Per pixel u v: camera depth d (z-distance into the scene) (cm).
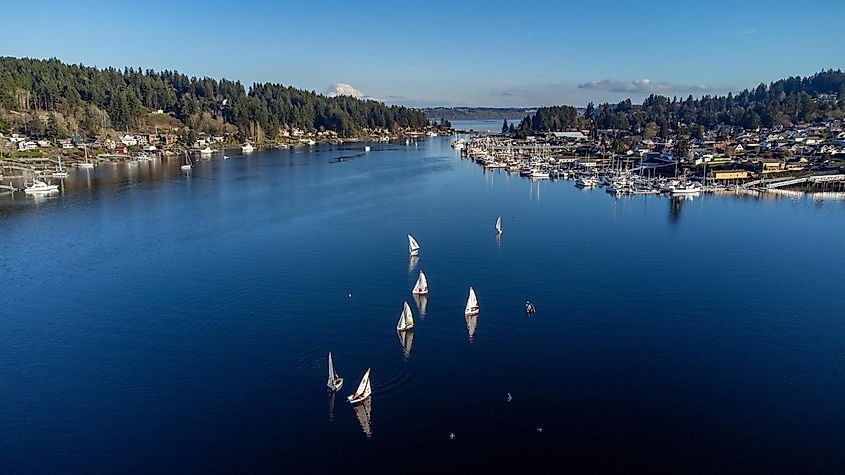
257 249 14750
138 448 6819
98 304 10981
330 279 12425
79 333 9738
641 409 7581
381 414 7488
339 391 7988
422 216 19062
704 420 7350
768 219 18938
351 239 15825
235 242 15438
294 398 7831
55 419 7356
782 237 16338
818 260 13950
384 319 10344
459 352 9106
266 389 8044
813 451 6769
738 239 16075
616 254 14400
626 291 11719
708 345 9344
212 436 7038
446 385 8150
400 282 12269
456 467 6550
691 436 7050
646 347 9262
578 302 11131
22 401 7744
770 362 8794
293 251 14575
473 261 13762
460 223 17988
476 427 7225
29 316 10425
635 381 8256
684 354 9038
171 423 7281
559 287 11956
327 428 7206
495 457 6700
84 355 8988
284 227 17225
